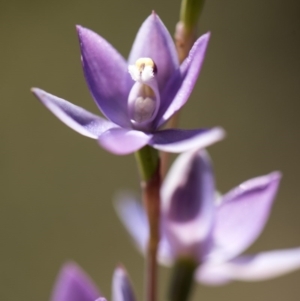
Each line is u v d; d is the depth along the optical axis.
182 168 0.22
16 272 0.44
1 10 0.45
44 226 0.45
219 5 0.45
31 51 0.44
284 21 0.45
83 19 0.44
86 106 0.44
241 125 0.44
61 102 0.19
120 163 0.44
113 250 0.44
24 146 0.45
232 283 0.44
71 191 0.45
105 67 0.20
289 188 0.44
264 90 0.44
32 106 0.44
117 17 0.44
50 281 0.44
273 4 0.45
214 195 0.22
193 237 0.22
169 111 0.20
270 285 0.44
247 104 0.44
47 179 0.45
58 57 0.44
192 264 0.22
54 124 0.45
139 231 0.24
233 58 0.45
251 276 0.23
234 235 0.22
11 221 0.44
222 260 0.22
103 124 0.20
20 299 0.44
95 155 0.45
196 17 0.21
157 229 0.21
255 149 0.44
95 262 0.44
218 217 0.22
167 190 0.22
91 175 0.45
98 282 0.44
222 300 0.43
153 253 0.21
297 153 0.44
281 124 0.44
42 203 0.44
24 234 0.44
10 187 0.44
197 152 0.22
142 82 0.20
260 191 0.22
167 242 0.22
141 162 0.20
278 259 0.23
